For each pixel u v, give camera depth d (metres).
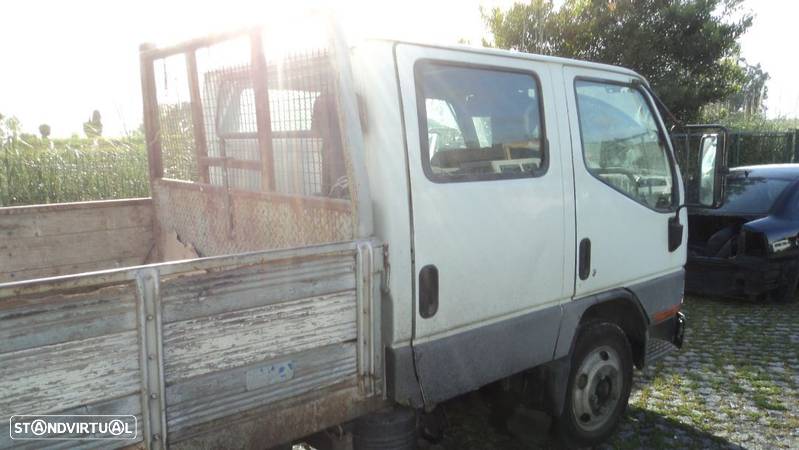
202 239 3.76
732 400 4.71
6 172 7.88
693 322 6.72
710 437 4.14
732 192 7.79
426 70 2.80
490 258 2.97
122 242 4.21
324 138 2.86
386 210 2.56
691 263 7.42
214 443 2.07
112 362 1.83
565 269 3.41
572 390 3.64
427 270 2.70
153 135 4.20
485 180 2.96
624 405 4.04
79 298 1.76
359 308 2.42
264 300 2.15
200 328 2.00
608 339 3.84
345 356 2.40
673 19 12.85
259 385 2.16
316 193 2.96
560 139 3.42
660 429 4.25
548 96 3.39
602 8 12.74
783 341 6.04
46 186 7.97
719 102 14.48
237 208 3.39
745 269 7.05
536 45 12.53
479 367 2.97
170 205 4.07
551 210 3.30
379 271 2.48
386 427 2.55
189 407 2.00
